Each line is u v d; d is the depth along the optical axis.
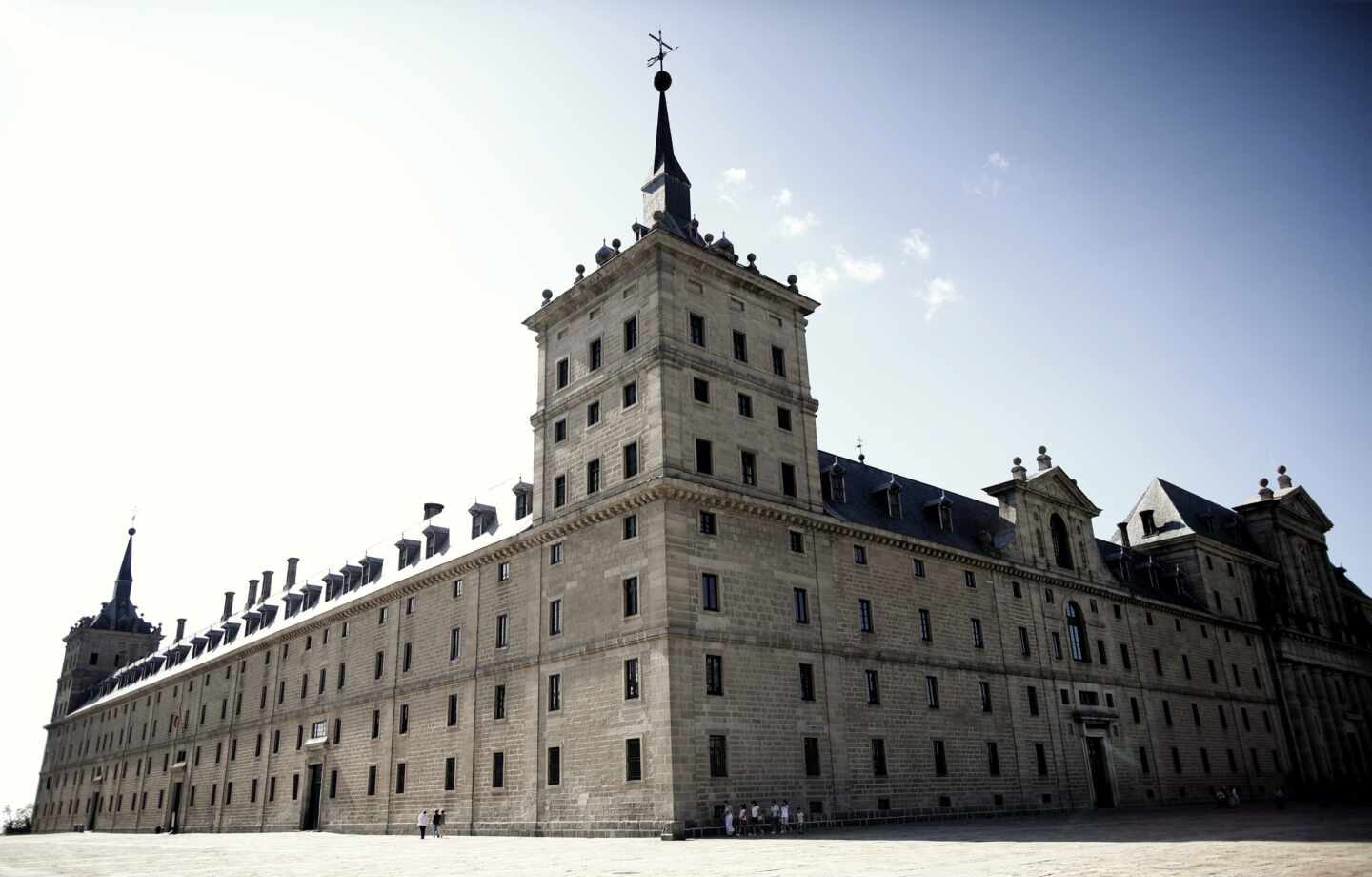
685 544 39.72
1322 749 78.56
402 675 55.59
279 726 68.06
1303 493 90.56
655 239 43.31
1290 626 81.44
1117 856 23.12
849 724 43.47
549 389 49.06
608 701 39.75
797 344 49.31
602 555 42.38
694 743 36.84
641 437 41.91
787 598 43.09
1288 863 20.11
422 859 30.14
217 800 73.94
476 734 47.38
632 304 44.75
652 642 38.31
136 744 94.38
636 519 41.12
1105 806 56.66
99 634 122.56
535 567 46.44
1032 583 58.25
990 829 36.59
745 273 46.75
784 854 26.31
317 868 27.19
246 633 82.38
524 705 44.53
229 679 78.69
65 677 123.88
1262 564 83.38
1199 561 76.56
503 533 52.75
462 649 50.59
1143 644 65.62
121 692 102.19
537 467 48.00
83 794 104.94
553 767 41.84
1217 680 71.88
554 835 40.56
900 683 46.94
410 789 51.59
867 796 42.88
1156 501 82.19
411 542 64.31
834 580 45.72
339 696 61.66
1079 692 58.00
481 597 50.28
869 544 48.47
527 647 45.47
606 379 44.91
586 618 42.31
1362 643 91.44
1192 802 63.25
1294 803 63.81
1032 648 56.09
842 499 51.00
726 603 40.28
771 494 44.34
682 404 41.91
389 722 55.34
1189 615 71.25
